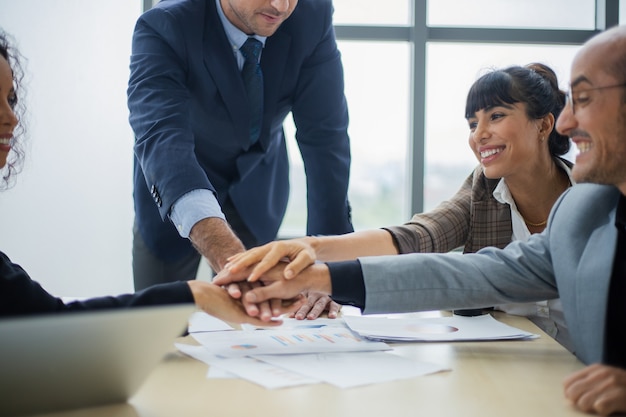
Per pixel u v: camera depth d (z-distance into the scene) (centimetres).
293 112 193
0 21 299
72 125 309
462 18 325
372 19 325
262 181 203
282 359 95
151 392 79
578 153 95
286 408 73
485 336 112
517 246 117
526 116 157
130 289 313
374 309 111
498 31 321
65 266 312
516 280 113
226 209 201
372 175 326
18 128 127
